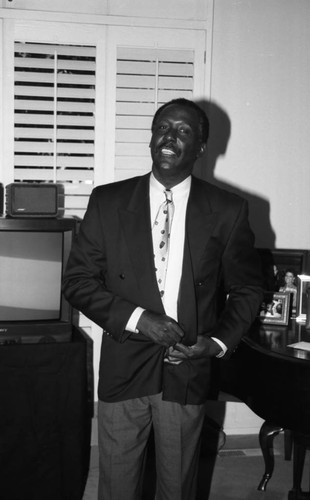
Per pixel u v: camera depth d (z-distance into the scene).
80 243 1.88
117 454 1.87
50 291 2.46
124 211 1.84
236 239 1.89
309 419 2.12
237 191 3.19
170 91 3.08
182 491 1.90
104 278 1.94
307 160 3.22
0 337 2.40
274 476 2.88
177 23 3.05
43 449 2.34
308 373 2.12
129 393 1.82
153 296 1.80
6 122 2.95
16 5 2.93
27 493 2.35
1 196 2.76
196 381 1.85
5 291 2.43
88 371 3.09
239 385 2.40
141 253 1.81
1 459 2.31
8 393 2.29
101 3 2.99
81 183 3.05
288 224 3.24
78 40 2.98
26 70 2.96
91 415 3.09
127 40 3.02
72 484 2.38
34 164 2.99
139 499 1.96
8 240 2.41
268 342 2.37
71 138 3.02
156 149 1.81
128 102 3.05
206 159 3.15
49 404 2.32
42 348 2.30
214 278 1.88
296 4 3.13
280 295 2.68
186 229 1.84
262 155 3.19
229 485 2.77
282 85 3.17
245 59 3.13
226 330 1.86
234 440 3.22
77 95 3.00
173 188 1.87
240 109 3.15
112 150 3.05
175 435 1.85
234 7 3.10
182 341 1.80
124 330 1.77
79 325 3.08
